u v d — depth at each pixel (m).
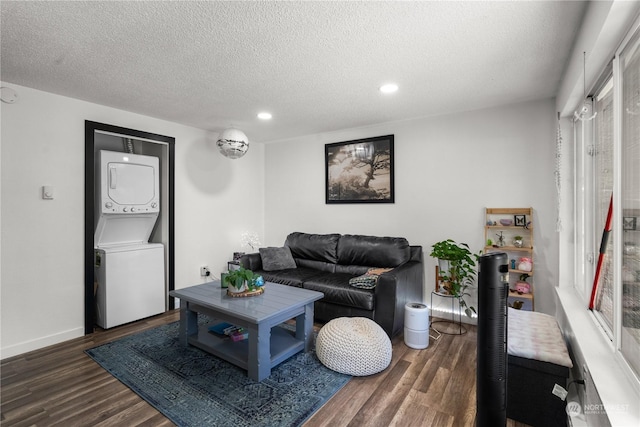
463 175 3.33
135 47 2.01
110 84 2.62
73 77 2.47
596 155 2.05
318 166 4.40
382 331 2.42
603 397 1.20
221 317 2.42
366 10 1.64
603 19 1.31
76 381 2.18
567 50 2.04
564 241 2.63
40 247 2.75
